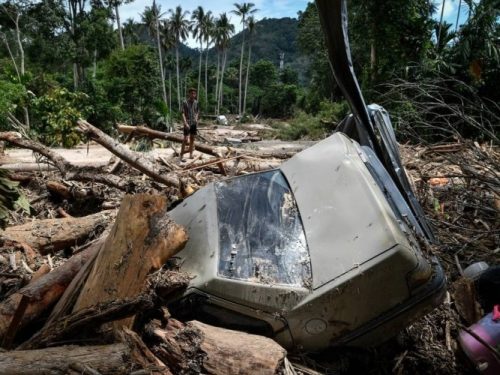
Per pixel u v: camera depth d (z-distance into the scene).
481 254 4.47
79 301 2.82
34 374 2.13
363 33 19.70
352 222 2.93
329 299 2.73
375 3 18.69
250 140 29.98
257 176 3.71
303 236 3.09
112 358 2.24
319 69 35.50
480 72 14.40
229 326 2.86
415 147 7.43
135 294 2.64
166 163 8.27
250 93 89.56
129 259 2.72
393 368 3.18
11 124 18.27
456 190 5.40
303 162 3.61
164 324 2.77
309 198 3.27
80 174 6.76
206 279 2.84
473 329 3.03
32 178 7.31
